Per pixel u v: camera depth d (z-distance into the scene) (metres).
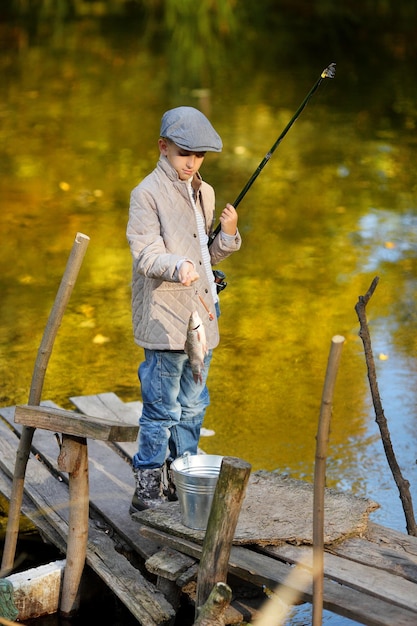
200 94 22.22
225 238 6.50
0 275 12.61
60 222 14.53
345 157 17.80
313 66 25.31
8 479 7.33
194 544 5.72
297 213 14.94
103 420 5.69
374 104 21.56
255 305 11.66
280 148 18.11
